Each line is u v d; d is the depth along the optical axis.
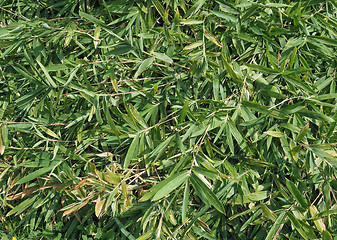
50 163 1.68
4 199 1.78
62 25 1.72
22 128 1.76
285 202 1.64
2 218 1.96
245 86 1.58
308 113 1.50
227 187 1.60
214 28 1.66
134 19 1.66
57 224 1.88
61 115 1.68
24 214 1.96
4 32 1.58
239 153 1.67
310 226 1.51
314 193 1.71
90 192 1.59
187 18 1.63
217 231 1.80
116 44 1.54
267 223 1.69
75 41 1.62
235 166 1.65
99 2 1.76
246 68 1.66
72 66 1.58
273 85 1.62
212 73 1.60
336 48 1.70
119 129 1.59
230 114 1.59
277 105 1.54
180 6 1.65
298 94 1.60
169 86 1.65
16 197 1.78
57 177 1.59
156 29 1.62
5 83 1.79
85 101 1.73
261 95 1.65
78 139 1.64
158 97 1.63
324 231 1.43
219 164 1.60
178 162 1.48
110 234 1.77
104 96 1.45
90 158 1.76
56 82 1.67
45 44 1.79
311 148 1.51
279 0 1.63
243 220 1.73
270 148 1.67
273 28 1.62
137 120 1.52
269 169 1.67
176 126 1.52
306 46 1.65
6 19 1.90
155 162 1.64
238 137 1.51
